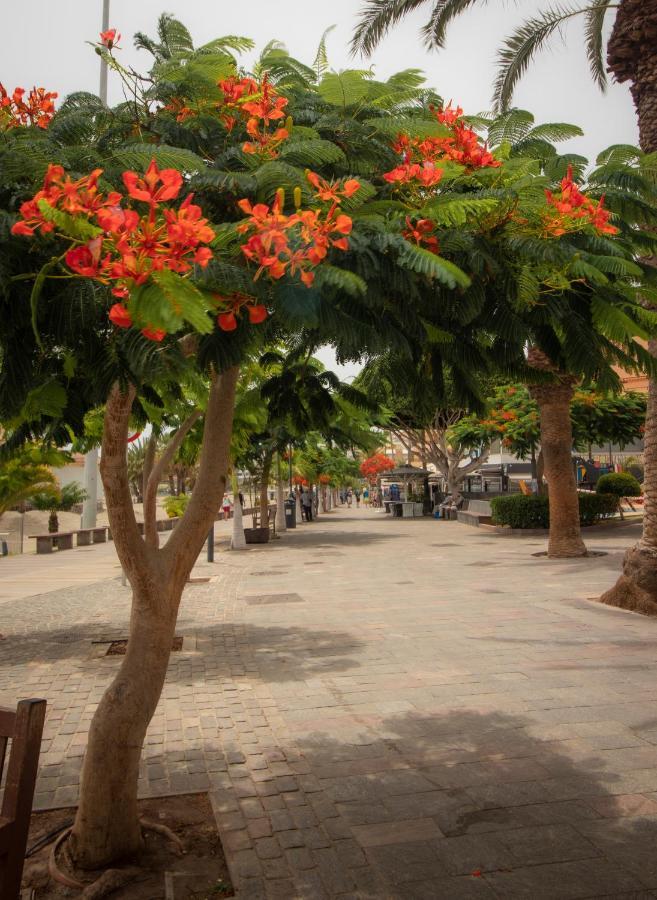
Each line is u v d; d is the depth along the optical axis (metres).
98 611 11.15
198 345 2.24
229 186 2.32
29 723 2.40
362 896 3.12
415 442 35.25
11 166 2.13
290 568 16.03
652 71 9.61
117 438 3.26
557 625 8.76
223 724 5.48
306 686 6.46
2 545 23.86
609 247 2.72
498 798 4.06
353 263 2.17
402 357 2.79
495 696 5.98
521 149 3.40
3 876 2.31
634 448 43.78
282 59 3.27
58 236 1.97
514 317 2.59
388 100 2.94
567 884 3.17
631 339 2.63
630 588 9.66
